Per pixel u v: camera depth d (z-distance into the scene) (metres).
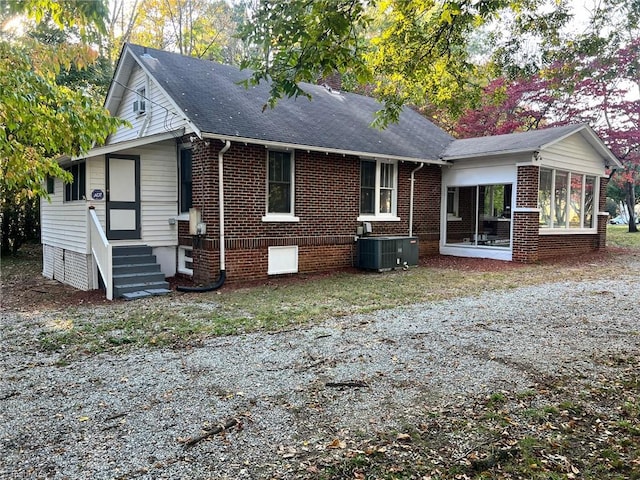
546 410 3.88
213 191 10.43
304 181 12.07
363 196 13.65
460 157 14.66
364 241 12.90
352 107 16.17
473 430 3.56
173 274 11.55
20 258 17.22
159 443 3.39
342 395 4.23
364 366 4.99
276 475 2.99
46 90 5.86
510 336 6.11
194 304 8.50
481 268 13.04
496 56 8.77
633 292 9.16
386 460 3.15
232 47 29.72
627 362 5.05
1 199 14.81
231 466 3.10
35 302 9.05
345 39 5.21
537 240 13.99
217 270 10.58
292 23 4.81
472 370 4.85
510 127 20.70
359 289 9.88
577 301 8.36
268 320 7.12
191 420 3.76
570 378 4.60
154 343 5.97
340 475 2.98
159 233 11.23
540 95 20.27
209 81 12.66
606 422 3.68
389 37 7.53
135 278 9.86
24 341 6.18
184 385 4.51
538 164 13.73
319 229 12.48
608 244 19.48
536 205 13.85
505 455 3.21
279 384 4.50
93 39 5.32
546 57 8.50
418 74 7.91
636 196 36.16
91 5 4.69
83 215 10.31
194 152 10.74
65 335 6.41
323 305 8.26
